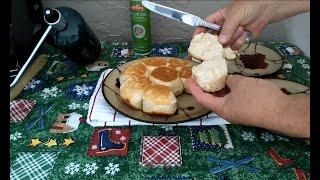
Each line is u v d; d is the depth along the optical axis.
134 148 0.43
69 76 0.59
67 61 0.64
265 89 0.39
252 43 0.67
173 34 0.75
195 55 0.54
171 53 0.68
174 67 0.54
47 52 0.67
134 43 0.67
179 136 0.45
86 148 0.42
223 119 0.45
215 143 0.43
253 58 0.62
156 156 0.41
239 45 0.58
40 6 0.63
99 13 0.73
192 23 0.54
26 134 0.45
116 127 0.46
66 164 0.40
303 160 0.40
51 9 0.57
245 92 0.39
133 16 0.64
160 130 0.46
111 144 0.43
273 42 0.74
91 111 0.48
